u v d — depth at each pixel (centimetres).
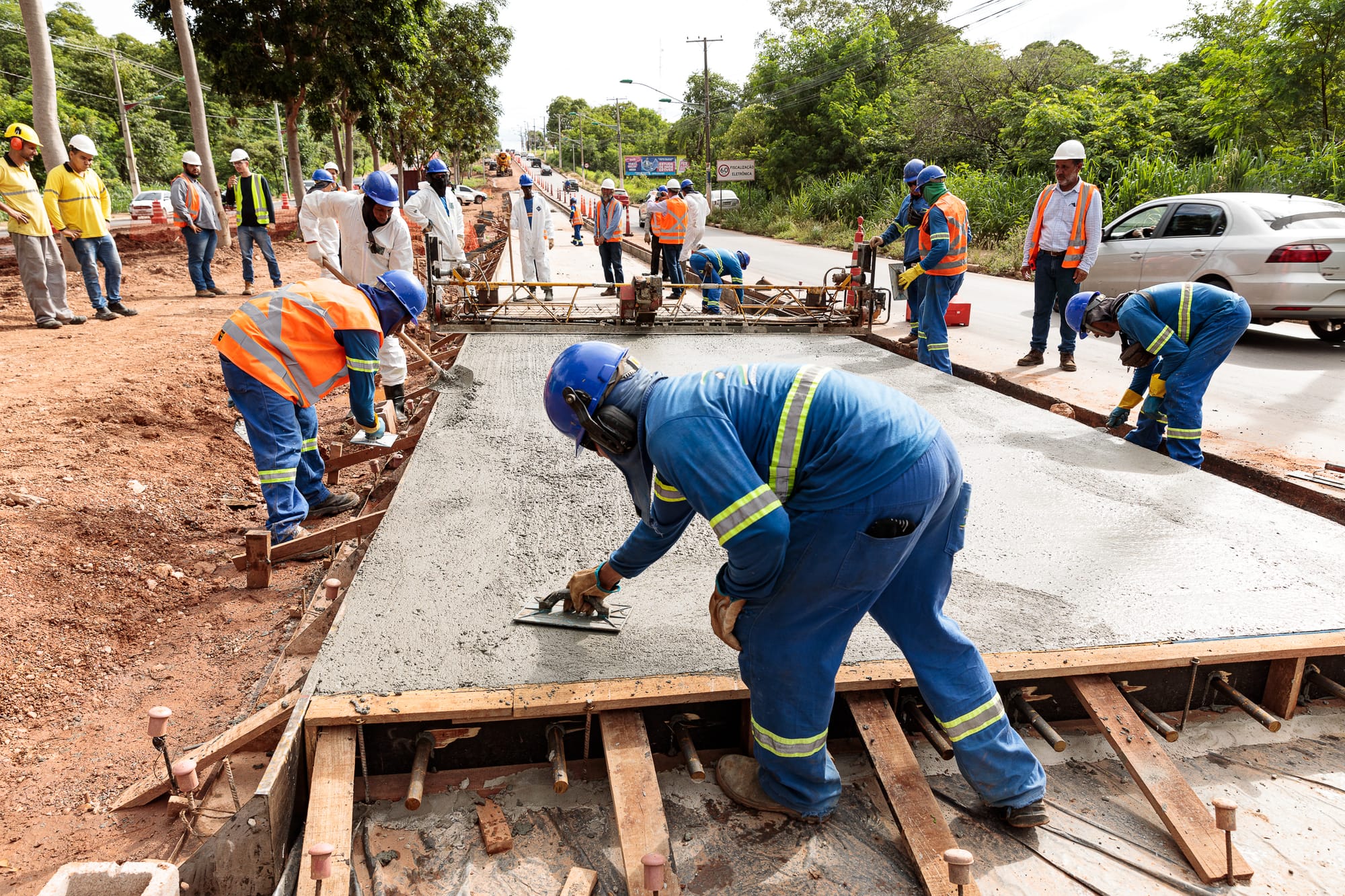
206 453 602
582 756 264
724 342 760
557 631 289
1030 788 235
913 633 239
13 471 493
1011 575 336
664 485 232
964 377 766
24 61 5288
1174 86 2292
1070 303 557
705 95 4259
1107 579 333
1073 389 693
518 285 805
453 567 336
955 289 700
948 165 2850
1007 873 225
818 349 740
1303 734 283
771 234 3259
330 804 221
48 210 885
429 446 484
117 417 607
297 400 431
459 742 257
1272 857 229
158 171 5888
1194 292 470
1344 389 702
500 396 585
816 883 222
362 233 662
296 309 418
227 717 320
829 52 3878
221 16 1755
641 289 786
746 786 249
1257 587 326
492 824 236
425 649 274
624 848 218
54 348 778
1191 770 264
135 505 492
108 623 387
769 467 206
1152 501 415
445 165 886
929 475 208
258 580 425
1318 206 834
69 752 304
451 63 3616
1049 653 276
